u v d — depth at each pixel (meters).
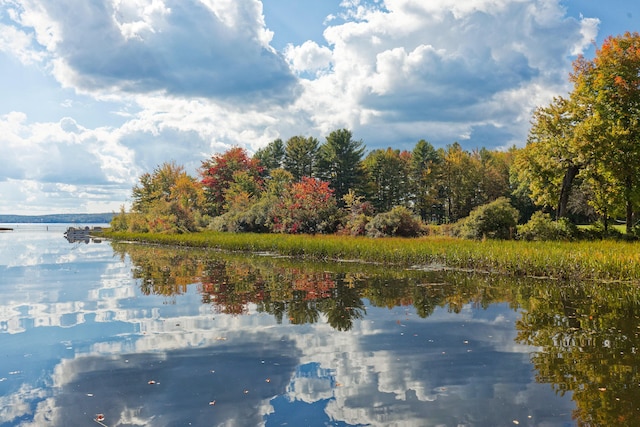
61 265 21.34
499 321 9.35
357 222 31.58
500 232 24.98
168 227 42.91
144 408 5.25
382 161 73.38
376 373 6.34
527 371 6.33
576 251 16.52
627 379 5.96
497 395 5.51
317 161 72.81
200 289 13.78
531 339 7.96
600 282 14.33
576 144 26.09
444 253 19.38
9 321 9.70
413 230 29.91
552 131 29.33
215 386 5.91
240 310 10.63
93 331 8.78
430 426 4.72
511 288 13.46
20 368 6.69
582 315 9.81
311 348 7.55
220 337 8.27
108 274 17.72
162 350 7.49
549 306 10.80
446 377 6.14
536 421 4.82
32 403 5.45
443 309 10.59
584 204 47.28
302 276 16.62
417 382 5.97
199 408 5.23
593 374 6.16
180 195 52.31
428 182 66.88
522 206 60.34
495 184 63.31
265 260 23.23
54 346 7.79
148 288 14.09
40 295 12.97
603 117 26.31
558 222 25.42
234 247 30.06
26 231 88.50
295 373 6.35
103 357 7.16
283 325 9.14
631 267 14.30
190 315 10.14
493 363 6.69
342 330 8.72
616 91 26.42
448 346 7.59
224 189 57.56
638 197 25.97
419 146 73.31
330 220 34.72
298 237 28.77
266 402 5.38
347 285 14.34
